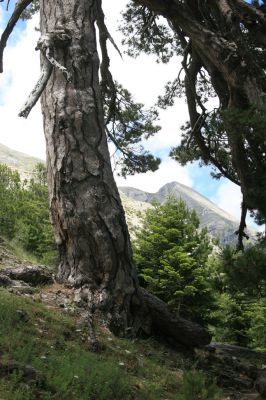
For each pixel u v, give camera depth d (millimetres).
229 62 11023
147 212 24516
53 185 9906
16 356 5199
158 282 21266
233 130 8195
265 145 10852
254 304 25406
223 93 13766
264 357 11094
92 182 9734
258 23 11109
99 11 13812
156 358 8102
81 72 10531
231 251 8852
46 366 5301
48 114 10258
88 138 10031
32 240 26766
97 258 9367
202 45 11695
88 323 7852
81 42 10781
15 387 4488
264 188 9578
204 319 21781
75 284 9234
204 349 10016
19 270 9219
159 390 6133
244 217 15008
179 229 23344
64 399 4723
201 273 20984
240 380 8422
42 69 9711
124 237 9703
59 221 9758
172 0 11742
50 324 7230
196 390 5887
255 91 10633
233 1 10984
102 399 5172
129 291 9438
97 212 9539
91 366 5801
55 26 10797
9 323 6324
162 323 9688
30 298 8250
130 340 8820
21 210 29797
